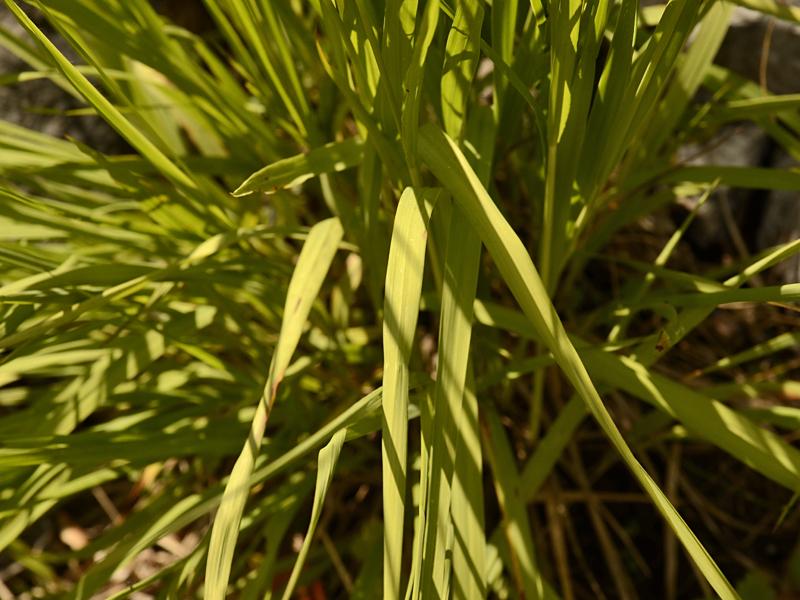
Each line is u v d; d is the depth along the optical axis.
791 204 0.67
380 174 0.50
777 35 0.62
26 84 0.69
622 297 0.63
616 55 0.44
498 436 0.54
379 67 0.41
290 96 0.51
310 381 0.60
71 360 0.50
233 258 0.54
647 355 0.49
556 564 0.62
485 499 0.60
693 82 0.56
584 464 0.65
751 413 0.52
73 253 0.53
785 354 0.67
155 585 0.64
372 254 0.53
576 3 0.40
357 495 0.63
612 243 0.71
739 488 0.64
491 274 0.59
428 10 0.39
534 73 0.48
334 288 0.62
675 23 0.41
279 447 0.57
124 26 0.52
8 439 0.47
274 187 0.46
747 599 0.57
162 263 0.54
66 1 0.49
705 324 0.69
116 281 0.49
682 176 0.55
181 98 0.57
